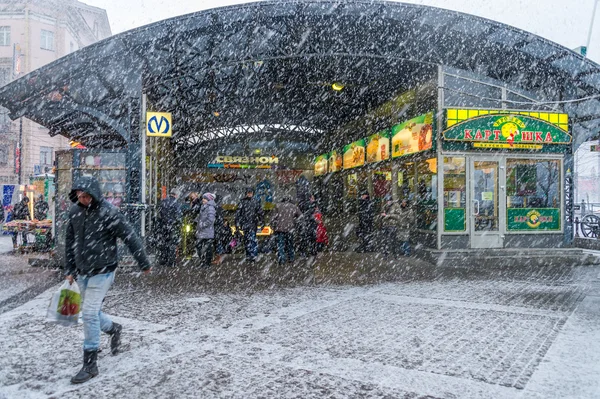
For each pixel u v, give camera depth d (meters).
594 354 4.53
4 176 34.12
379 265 11.00
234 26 10.94
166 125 10.79
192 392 3.64
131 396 3.57
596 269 10.56
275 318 5.95
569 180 12.45
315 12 10.61
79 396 3.58
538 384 3.78
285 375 3.98
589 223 17.52
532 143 11.87
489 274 9.74
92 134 12.93
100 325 4.38
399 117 13.99
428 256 11.55
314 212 13.48
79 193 4.05
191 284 8.45
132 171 10.66
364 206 14.01
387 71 13.22
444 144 11.58
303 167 24.70
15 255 13.86
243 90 15.93
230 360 4.37
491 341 4.97
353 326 5.56
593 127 12.95
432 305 6.71
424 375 3.98
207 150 24.23
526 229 12.01
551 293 7.64
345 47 11.89
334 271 10.06
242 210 11.29
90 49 10.36
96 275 4.11
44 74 10.39
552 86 12.77
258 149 24.48
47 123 12.25
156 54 11.16
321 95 16.55
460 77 11.99
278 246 11.01
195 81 14.66
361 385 3.77
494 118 11.66
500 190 11.87
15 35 35.91
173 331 5.36
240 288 8.08
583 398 3.52
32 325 5.66
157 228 10.79
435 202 11.77
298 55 11.61
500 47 11.93
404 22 11.23
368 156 16.42
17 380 3.91
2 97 10.41
